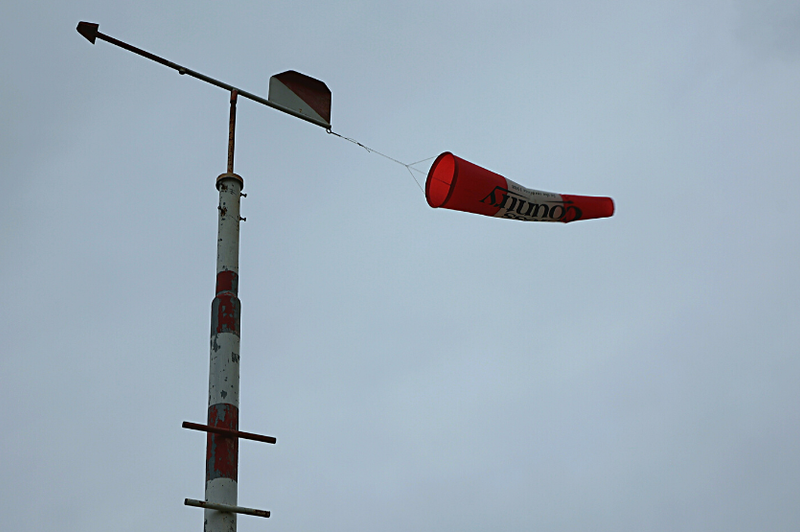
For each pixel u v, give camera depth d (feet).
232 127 56.90
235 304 51.39
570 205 58.29
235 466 47.24
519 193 56.08
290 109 60.54
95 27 55.83
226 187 54.70
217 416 48.08
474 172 54.39
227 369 49.37
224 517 45.44
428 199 56.18
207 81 58.08
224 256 52.54
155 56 57.31
